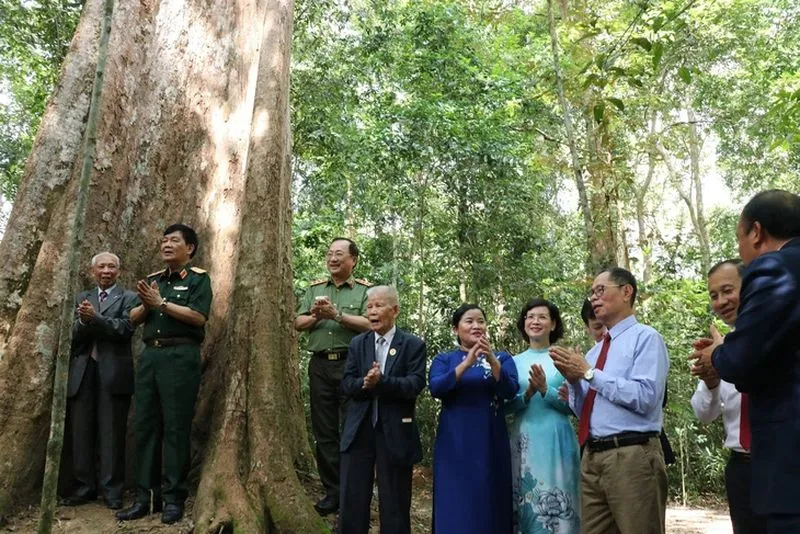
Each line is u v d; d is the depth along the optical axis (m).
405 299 13.76
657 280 12.52
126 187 6.06
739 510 3.66
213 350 5.70
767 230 2.64
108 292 5.23
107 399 5.04
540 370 4.31
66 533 4.50
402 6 13.37
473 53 12.78
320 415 5.14
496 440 4.42
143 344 5.69
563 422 4.56
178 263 5.02
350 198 14.14
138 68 6.41
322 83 12.84
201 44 6.70
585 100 8.65
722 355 2.50
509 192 12.79
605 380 3.80
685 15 11.19
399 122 11.96
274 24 6.40
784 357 2.39
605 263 9.85
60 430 3.17
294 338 5.92
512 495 4.54
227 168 6.37
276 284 5.34
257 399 4.83
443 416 4.56
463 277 13.34
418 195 12.54
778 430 2.36
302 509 4.42
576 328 13.49
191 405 4.83
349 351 4.70
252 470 4.57
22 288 5.40
